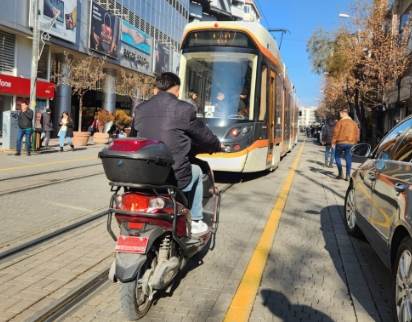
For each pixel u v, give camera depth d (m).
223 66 11.76
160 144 4.21
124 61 37.34
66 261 5.63
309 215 8.67
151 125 4.75
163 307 4.49
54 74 29.84
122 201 4.23
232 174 14.09
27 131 18.12
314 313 4.45
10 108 25.56
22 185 10.71
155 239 4.16
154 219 4.15
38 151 20.05
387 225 4.78
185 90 11.91
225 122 11.48
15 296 4.61
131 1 39.12
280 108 15.51
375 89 34.28
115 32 35.19
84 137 25.19
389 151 5.74
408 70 32.72
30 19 25.27
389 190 4.89
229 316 4.32
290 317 4.34
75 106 39.03
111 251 6.04
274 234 7.20
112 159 4.08
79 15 30.08
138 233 4.17
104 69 37.44
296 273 5.54
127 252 4.06
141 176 4.05
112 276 4.10
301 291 4.99
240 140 11.36
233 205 9.30
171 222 4.37
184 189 4.86
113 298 4.65
